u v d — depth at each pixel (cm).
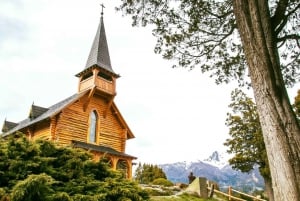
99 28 3156
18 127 2936
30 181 527
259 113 484
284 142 443
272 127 457
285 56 853
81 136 2477
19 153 634
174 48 880
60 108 2338
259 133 2666
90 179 671
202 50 884
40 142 707
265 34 517
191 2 841
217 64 927
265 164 2644
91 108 2631
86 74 2767
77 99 2469
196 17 845
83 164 700
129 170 2480
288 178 423
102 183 661
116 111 2817
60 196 565
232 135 2861
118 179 702
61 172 663
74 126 2442
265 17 525
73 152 723
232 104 2902
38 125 2491
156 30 862
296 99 2225
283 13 554
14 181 575
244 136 2811
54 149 711
